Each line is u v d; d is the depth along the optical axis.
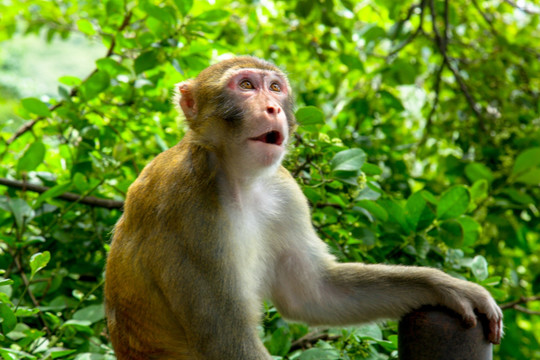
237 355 1.55
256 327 1.58
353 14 2.12
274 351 1.65
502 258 2.01
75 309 1.73
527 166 1.87
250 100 1.60
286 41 2.19
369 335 1.63
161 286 1.57
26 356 1.58
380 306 1.60
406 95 2.59
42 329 1.74
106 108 1.92
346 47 2.19
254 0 2.13
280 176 1.66
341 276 1.63
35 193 1.94
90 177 1.88
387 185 1.97
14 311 1.61
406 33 2.18
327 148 1.75
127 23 1.95
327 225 1.79
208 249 1.56
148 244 1.58
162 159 1.61
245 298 1.57
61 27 2.21
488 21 2.20
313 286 1.64
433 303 1.56
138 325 1.61
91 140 1.89
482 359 1.48
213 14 1.87
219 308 1.55
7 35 2.30
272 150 1.60
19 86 4.83
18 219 1.78
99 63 1.87
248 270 1.60
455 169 2.05
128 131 1.96
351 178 1.71
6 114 4.37
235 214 1.60
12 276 1.79
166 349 1.61
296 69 2.26
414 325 1.47
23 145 1.99
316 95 2.14
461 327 1.46
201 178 1.57
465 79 2.25
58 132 1.91
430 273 1.57
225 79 1.61
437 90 2.14
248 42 2.22
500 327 1.51
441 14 2.25
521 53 2.21
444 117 2.19
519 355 2.02
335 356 1.62
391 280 1.60
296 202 1.66
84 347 1.69
